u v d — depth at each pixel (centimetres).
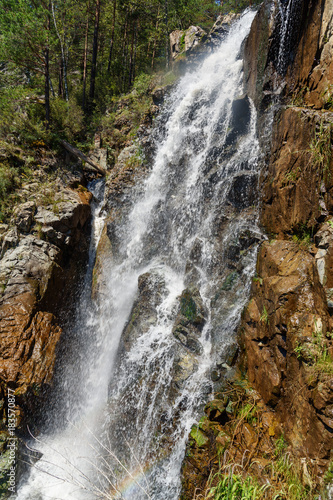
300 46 623
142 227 1028
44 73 1424
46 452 749
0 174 1102
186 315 684
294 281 465
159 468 567
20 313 859
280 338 462
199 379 594
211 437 479
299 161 528
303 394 398
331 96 512
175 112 1146
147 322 783
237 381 538
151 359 716
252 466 408
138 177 1141
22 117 1378
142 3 1983
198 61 1420
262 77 736
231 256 679
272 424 447
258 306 543
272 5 708
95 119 1677
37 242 998
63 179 1281
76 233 1112
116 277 1049
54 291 984
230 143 842
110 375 866
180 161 1016
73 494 646
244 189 713
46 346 856
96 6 1884
